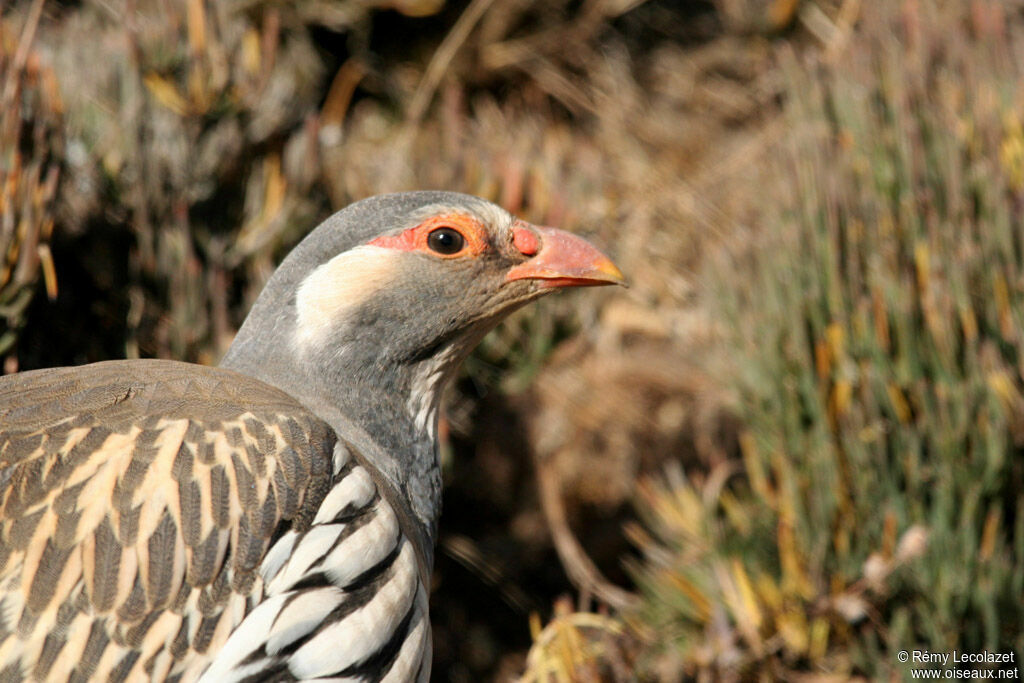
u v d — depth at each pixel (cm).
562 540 1270
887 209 1031
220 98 1035
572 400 1336
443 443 1109
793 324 1039
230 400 694
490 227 818
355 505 667
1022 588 970
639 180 1444
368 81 1474
